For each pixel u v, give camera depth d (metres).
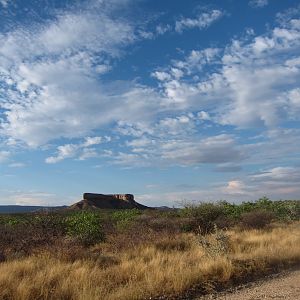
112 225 22.88
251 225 25.25
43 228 17.52
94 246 17.58
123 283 10.12
